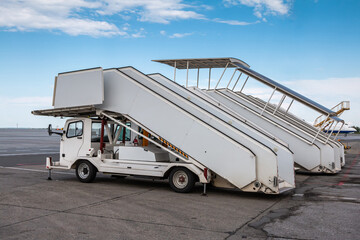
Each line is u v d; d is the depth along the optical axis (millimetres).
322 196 9305
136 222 6059
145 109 9617
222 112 10391
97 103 9984
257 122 16734
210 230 5664
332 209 7516
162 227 5773
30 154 22047
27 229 5484
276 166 8305
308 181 13133
